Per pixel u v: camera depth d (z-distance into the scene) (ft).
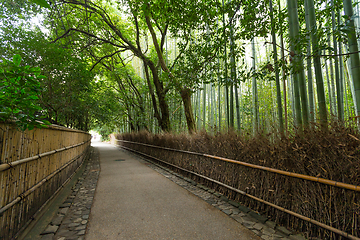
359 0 12.84
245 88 32.04
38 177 8.24
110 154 36.24
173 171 19.04
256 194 8.98
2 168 5.26
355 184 5.64
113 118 36.22
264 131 9.43
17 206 6.33
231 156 10.86
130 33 34.47
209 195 11.58
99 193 12.11
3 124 5.61
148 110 37.19
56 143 11.37
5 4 17.26
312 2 9.37
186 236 7.07
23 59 13.87
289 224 7.38
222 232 7.36
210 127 14.19
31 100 5.76
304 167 7.00
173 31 18.31
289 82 22.95
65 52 16.21
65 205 9.83
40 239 6.57
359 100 7.09
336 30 7.80
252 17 12.23
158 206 9.93
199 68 16.35
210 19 15.52
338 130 6.19
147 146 29.81
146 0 16.10
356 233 5.50
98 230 7.47
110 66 38.75
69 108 17.61
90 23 30.27
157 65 33.50
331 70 16.66
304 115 9.04
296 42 8.47
